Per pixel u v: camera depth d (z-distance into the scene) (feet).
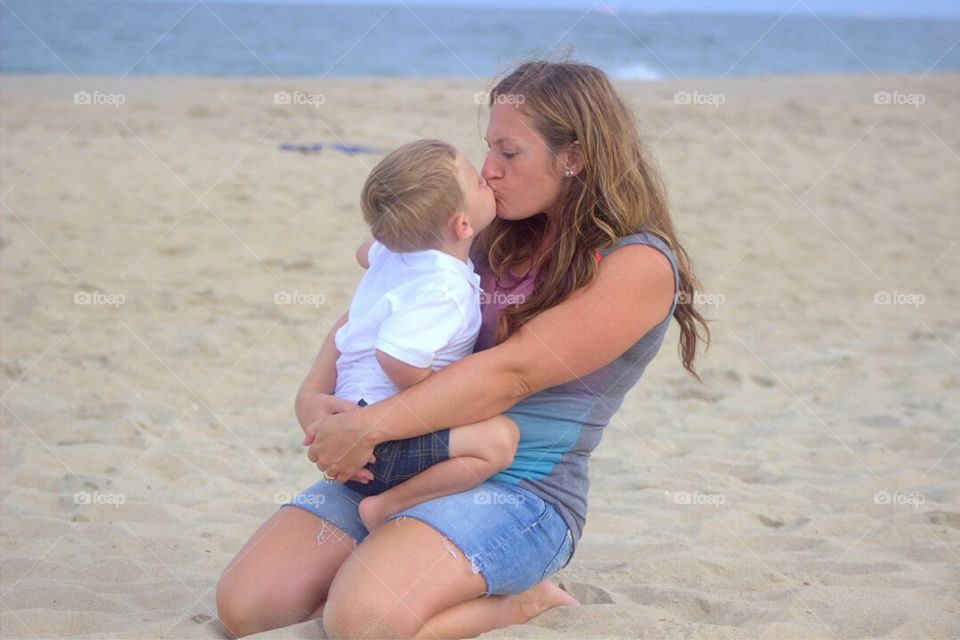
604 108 7.79
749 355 18.83
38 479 12.65
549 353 7.59
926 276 25.07
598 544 10.82
